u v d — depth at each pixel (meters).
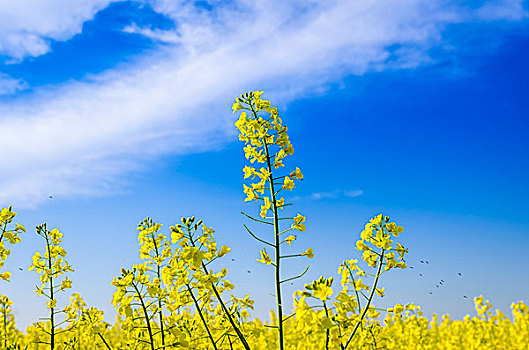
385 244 0.90
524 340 2.20
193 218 0.91
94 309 1.08
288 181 0.90
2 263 1.01
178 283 0.91
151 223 0.99
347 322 0.87
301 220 0.89
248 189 0.91
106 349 1.08
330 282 0.87
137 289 0.94
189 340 0.95
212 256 0.90
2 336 1.14
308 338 1.10
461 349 2.22
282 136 0.91
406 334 1.43
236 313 0.94
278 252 0.88
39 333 1.07
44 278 1.08
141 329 0.99
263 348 1.12
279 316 0.87
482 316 2.15
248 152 0.91
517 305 2.30
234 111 0.92
